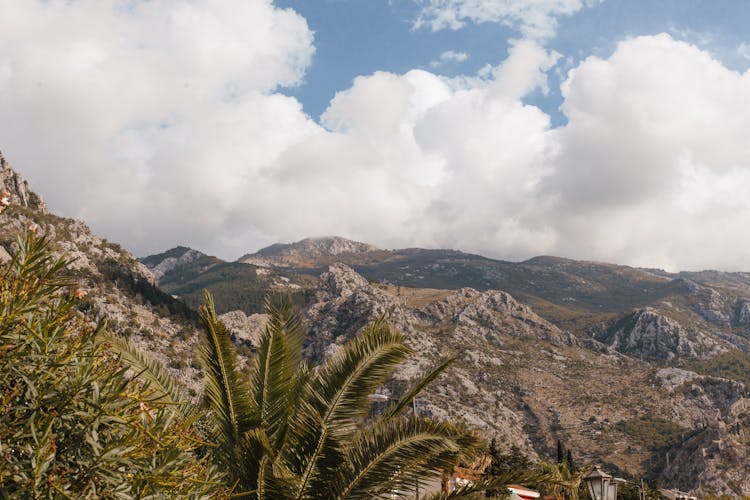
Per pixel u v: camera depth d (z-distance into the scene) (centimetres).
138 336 14050
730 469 17650
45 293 612
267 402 1240
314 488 1138
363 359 1187
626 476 19462
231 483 1123
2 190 645
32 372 577
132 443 601
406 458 1140
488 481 1223
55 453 551
